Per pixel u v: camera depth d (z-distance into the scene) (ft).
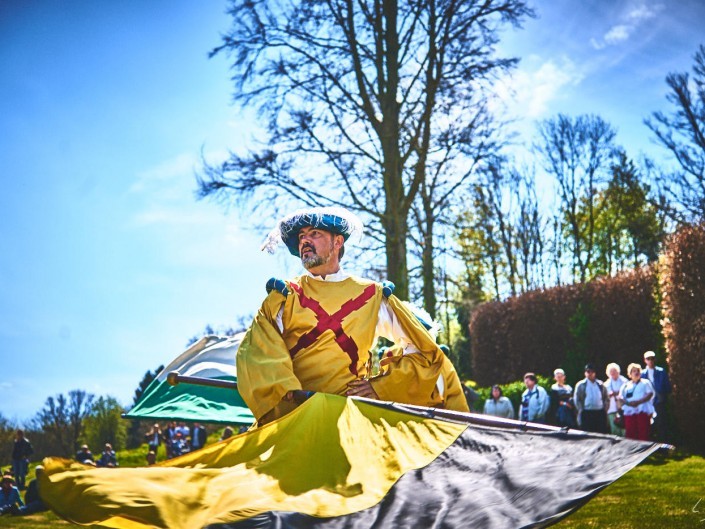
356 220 14.94
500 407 51.08
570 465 9.29
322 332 13.98
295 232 14.79
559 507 8.63
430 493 9.52
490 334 79.36
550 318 71.31
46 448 129.29
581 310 65.77
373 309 14.46
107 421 130.21
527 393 48.88
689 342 46.78
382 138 63.72
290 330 14.02
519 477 9.32
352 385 13.80
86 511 9.13
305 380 13.98
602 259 116.26
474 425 10.71
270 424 11.46
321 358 13.96
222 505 9.53
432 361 14.43
